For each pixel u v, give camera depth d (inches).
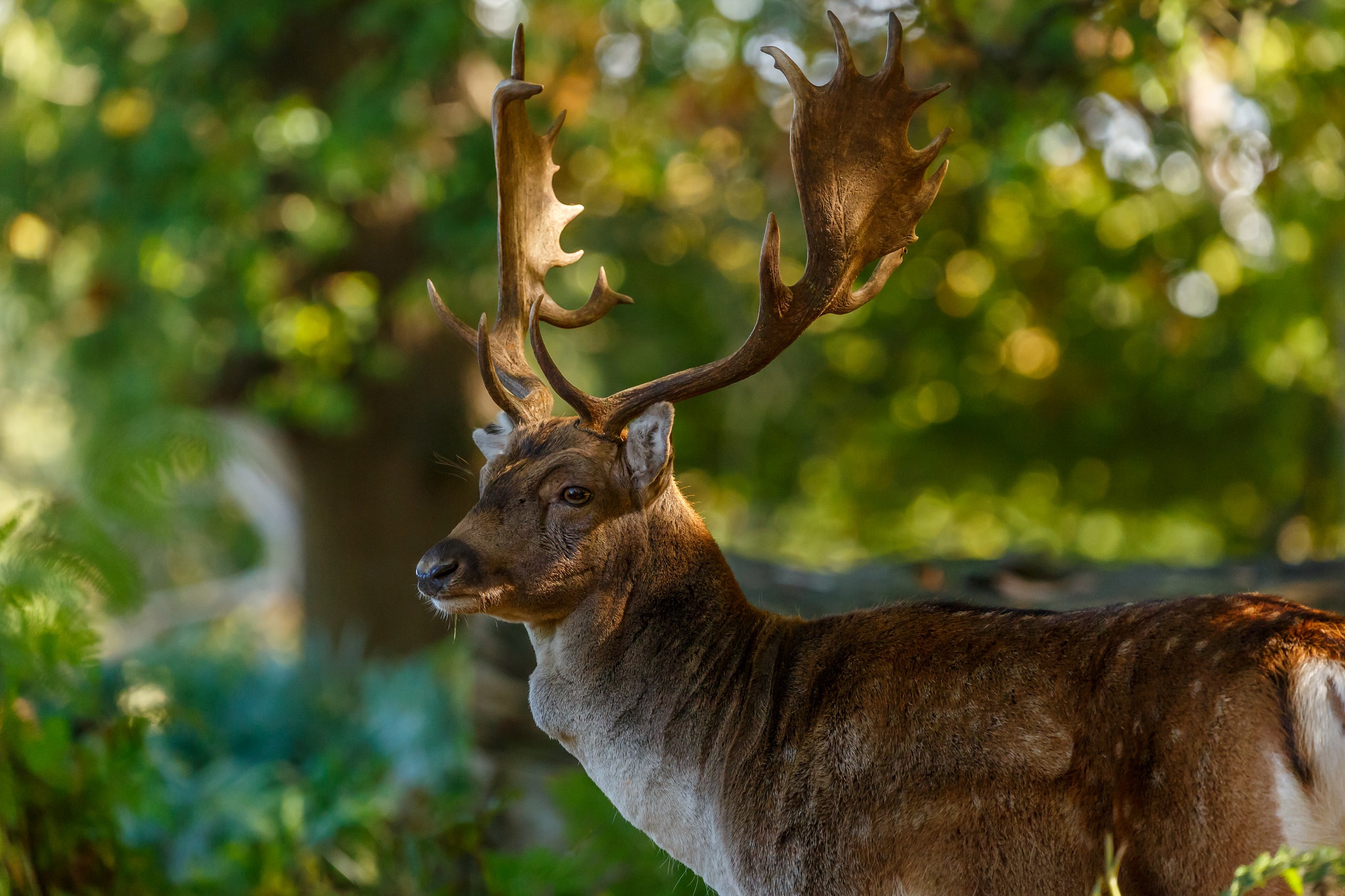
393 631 682.8
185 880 324.8
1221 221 587.8
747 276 780.0
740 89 534.9
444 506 695.1
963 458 935.0
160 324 637.9
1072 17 400.5
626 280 781.9
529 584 211.9
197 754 451.2
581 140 590.2
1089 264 693.3
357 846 352.8
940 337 863.7
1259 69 422.0
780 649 215.8
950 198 629.6
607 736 218.5
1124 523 1008.2
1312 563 367.6
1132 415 903.1
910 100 225.6
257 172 583.2
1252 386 875.4
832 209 219.6
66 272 692.1
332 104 627.2
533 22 585.3
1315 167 491.8
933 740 193.3
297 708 499.2
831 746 200.8
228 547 1245.1
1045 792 185.0
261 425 693.3
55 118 661.9
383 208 660.1
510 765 377.7
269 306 623.5
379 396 683.4
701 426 928.9
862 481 976.3
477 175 594.9
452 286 649.0
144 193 609.0
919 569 378.0
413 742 458.6
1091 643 190.4
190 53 609.9
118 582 262.2
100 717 295.0
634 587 219.1
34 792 263.9
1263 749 170.2
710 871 214.8
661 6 573.3
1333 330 618.5
